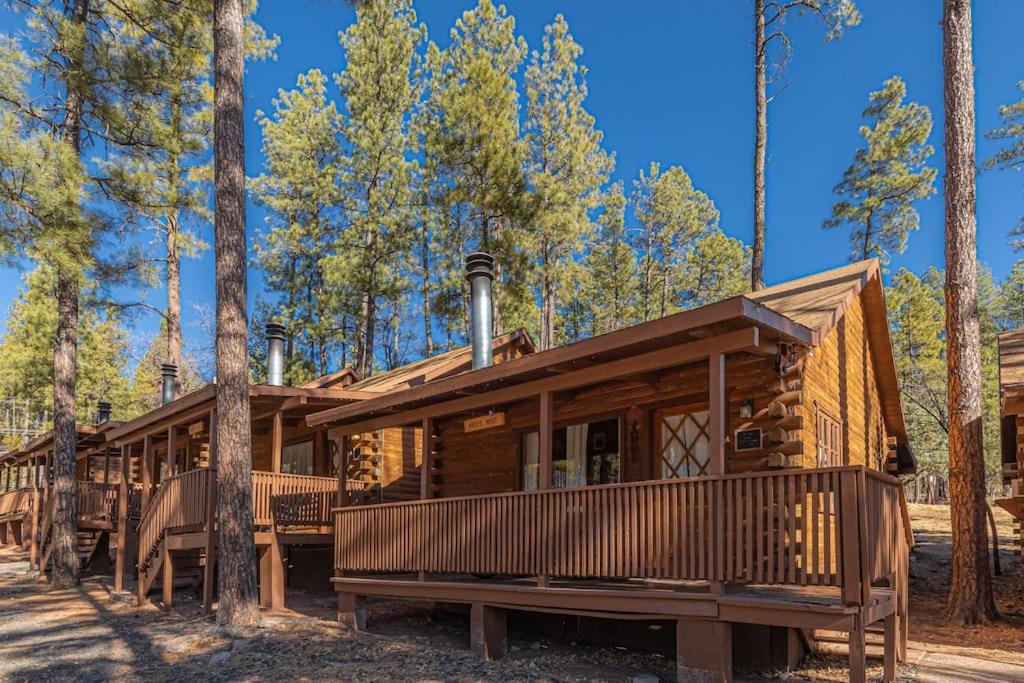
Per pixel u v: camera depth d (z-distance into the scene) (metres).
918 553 17.16
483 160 24.22
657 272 39.22
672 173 38.81
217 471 11.65
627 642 9.21
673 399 9.66
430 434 10.55
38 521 20.36
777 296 11.91
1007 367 10.94
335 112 28.92
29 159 12.51
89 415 39.38
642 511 7.43
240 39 11.38
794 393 8.50
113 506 18.58
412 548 9.92
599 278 38.31
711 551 6.86
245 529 10.66
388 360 42.47
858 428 12.24
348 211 28.28
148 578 13.65
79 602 14.04
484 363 14.16
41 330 37.47
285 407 13.80
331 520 13.01
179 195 16.20
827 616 6.09
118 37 15.76
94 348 40.19
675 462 9.61
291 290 31.38
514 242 24.48
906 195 28.89
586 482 10.70
